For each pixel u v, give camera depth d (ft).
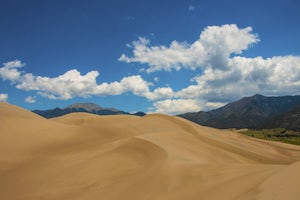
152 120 176.04
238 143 167.02
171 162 73.15
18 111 144.97
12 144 109.60
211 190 51.37
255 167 61.00
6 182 77.30
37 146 110.11
